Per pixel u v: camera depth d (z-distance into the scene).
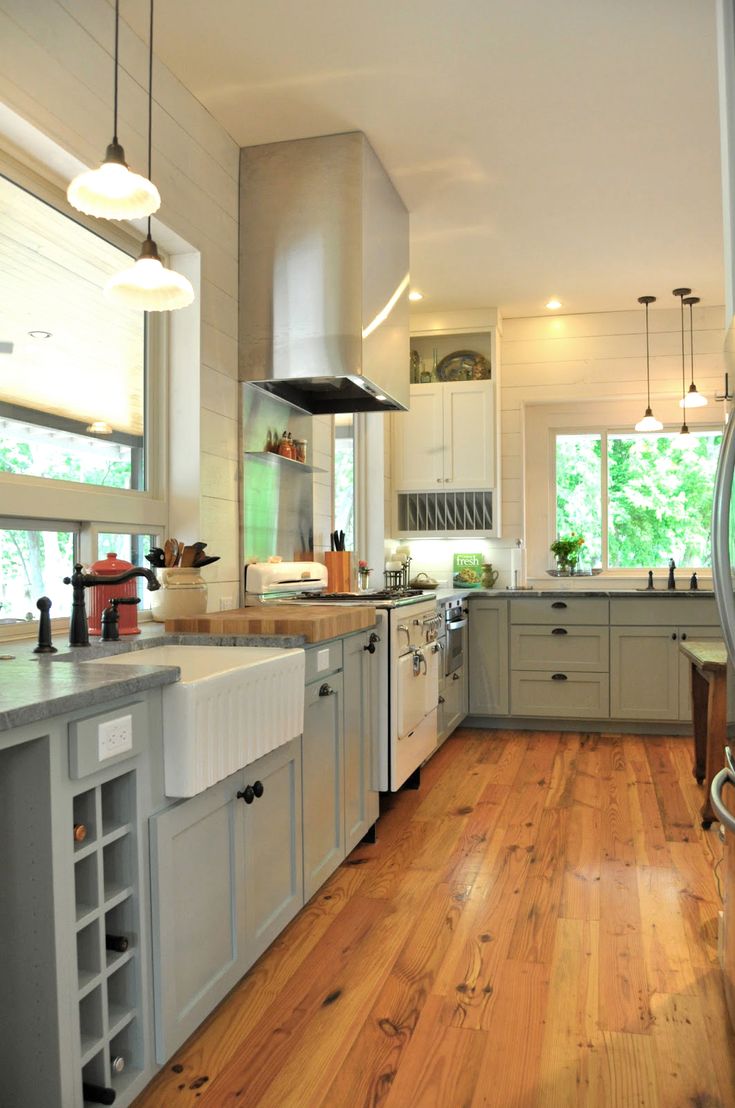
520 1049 1.88
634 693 5.24
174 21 2.67
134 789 1.67
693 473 6.02
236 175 3.49
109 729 1.56
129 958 1.66
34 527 2.44
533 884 2.84
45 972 1.43
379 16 2.66
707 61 2.92
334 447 4.80
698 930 2.48
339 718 2.87
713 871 2.95
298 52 2.85
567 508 6.20
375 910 2.63
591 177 3.80
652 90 3.11
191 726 1.77
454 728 5.16
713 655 3.51
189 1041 1.92
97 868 1.55
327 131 3.39
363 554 5.63
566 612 5.32
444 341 6.04
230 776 2.03
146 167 2.76
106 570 2.48
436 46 2.82
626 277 5.16
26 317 2.40
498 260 4.85
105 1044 1.56
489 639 5.42
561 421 6.18
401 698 3.46
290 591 3.69
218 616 2.78
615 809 3.67
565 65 2.94
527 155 3.59
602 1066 1.82
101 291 2.76
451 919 2.57
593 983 2.18
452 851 3.16
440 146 3.51
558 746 4.94
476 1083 1.76
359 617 3.06
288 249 3.46
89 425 2.69
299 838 2.46
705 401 5.25
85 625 2.22
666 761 4.54
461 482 5.77
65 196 2.54
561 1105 1.69
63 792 1.45
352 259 3.39
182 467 3.10
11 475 2.31
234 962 2.03
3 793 1.44
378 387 3.59
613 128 3.38
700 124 3.35
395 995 2.12
